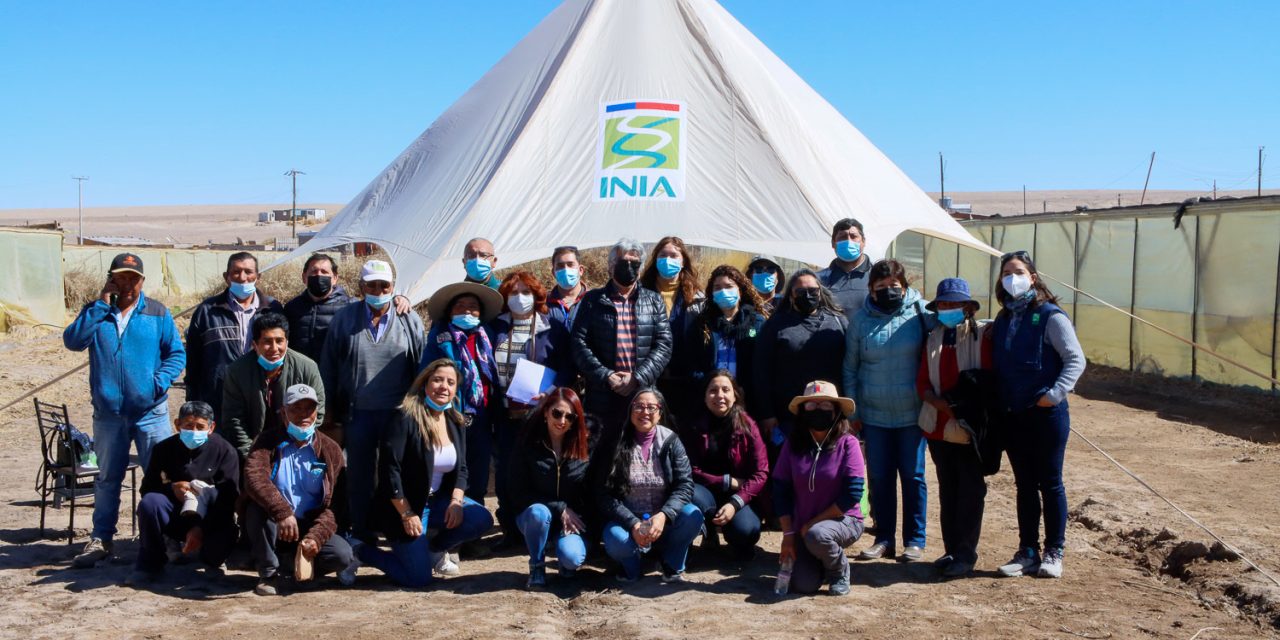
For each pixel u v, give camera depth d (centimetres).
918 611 579
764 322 714
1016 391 629
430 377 639
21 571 664
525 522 635
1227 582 615
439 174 1020
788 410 698
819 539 595
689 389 739
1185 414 1337
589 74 1023
